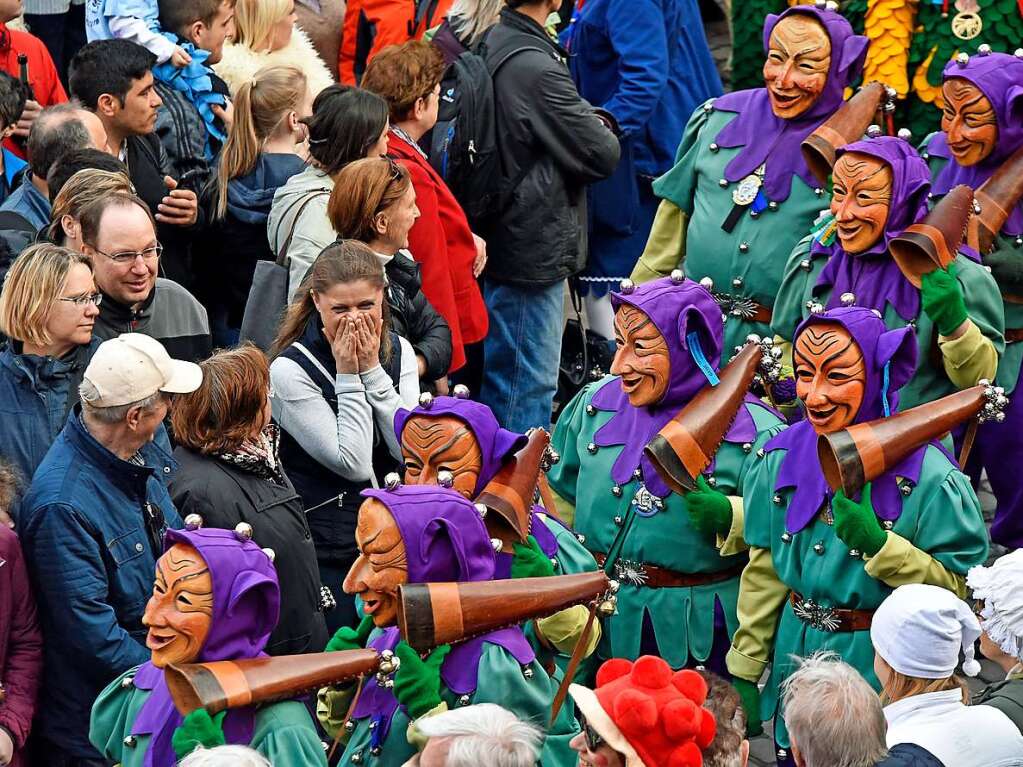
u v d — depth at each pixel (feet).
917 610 49.75
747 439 61.46
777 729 60.13
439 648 48.37
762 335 79.30
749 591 60.64
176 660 44.91
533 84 82.48
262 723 45.21
